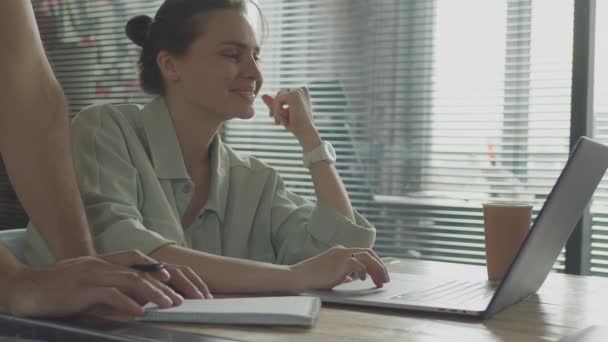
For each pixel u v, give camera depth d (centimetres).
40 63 123
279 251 165
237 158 168
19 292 94
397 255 325
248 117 160
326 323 94
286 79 345
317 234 158
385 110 325
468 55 308
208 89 155
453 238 313
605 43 280
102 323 90
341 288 120
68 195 119
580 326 98
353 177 333
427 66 316
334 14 334
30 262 139
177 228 145
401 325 94
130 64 379
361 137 331
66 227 117
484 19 304
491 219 136
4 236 138
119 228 127
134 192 142
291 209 167
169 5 160
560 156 292
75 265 96
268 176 170
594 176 119
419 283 127
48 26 398
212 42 155
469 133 309
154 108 158
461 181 312
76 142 144
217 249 157
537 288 124
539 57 294
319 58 338
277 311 92
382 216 328
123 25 380
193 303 98
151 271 100
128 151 148
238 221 161
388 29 324
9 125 118
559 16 289
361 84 330
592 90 282
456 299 109
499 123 303
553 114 293
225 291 117
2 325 94
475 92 307
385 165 326
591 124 283
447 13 311
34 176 117
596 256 287
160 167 151
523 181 300
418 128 319
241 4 162
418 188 320
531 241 101
